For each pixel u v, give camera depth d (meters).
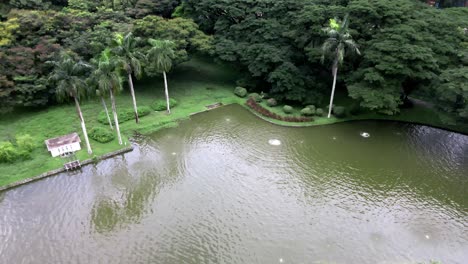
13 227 31.92
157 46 45.72
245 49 55.25
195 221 32.72
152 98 54.97
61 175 38.72
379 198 35.91
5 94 44.69
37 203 34.75
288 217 33.34
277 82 51.66
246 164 40.97
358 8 47.88
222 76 64.19
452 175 39.47
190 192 36.41
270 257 29.16
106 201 35.16
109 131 45.09
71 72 36.44
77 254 29.25
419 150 44.12
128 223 32.44
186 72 64.69
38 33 52.34
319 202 35.25
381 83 45.66
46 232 31.41
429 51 44.69
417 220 33.12
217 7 58.00
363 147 44.66
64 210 33.94
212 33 65.19
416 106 54.00
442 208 34.62
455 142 45.78
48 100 50.88
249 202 35.12
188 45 58.09
